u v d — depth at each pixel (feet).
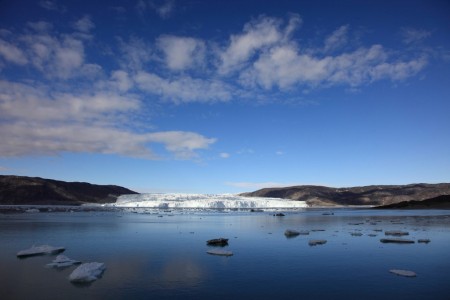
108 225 132.05
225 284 42.78
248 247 72.74
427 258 59.62
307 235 96.02
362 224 139.44
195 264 54.65
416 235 93.50
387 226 126.82
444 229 111.55
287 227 125.18
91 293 38.88
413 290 40.24
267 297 37.86
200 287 41.52
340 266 53.21
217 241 77.05
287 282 43.88
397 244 76.59
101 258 59.57
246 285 42.42
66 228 116.78
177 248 71.26
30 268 51.08
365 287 41.57
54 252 64.90
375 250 68.33
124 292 39.32
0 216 192.24
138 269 50.85
